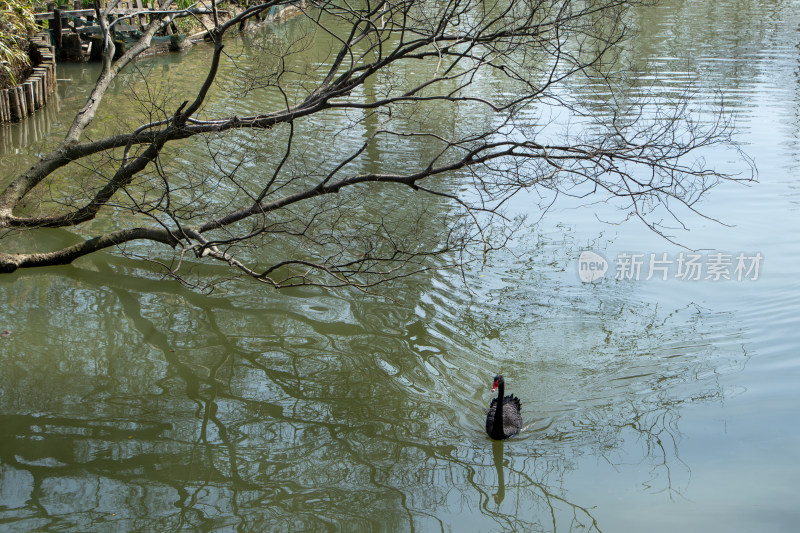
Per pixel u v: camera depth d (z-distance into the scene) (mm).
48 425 8352
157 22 14586
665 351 9891
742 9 32375
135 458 7887
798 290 11188
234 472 7695
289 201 10664
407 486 7559
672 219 13688
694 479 7539
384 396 9117
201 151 16156
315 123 18203
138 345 10086
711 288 11445
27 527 6824
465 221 13281
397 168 15516
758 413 8562
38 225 12227
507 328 10484
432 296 11375
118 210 13727
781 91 20203
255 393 9133
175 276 10789
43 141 16469
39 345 9969
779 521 6852
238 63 23469
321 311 11078
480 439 8398
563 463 7934
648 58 23641
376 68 10266
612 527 6848
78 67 23250
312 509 7164
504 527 6914
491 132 9883
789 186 14633
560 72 21875
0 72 18078
